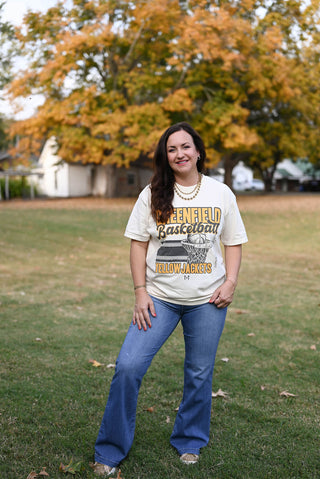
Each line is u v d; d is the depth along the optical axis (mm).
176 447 2639
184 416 2602
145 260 2482
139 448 2672
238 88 25938
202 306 2414
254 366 4074
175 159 2336
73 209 22375
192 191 2395
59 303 6227
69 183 33781
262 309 6102
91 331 5004
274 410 3217
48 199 31062
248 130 25906
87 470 2424
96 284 7562
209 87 26891
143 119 23719
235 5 22125
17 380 3623
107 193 30906
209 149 25281
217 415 3131
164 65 26453
